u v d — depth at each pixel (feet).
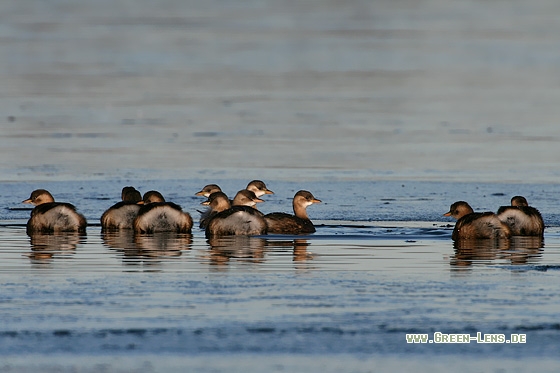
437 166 98.37
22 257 59.52
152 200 73.10
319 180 91.35
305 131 119.44
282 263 57.82
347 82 165.89
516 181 90.68
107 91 153.17
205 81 165.68
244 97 148.66
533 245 63.41
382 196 84.02
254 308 47.98
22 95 147.84
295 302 48.98
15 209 78.38
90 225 71.87
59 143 110.32
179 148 107.76
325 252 61.36
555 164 99.04
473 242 64.75
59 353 42.01
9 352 42.09
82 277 54.03
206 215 71.97
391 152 106.01
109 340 43.50
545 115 132.77
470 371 40.65
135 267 56.59
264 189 77.56
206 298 49.65
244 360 41.39
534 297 49.90
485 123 126.31
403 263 57.93
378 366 41.06
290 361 41.37
